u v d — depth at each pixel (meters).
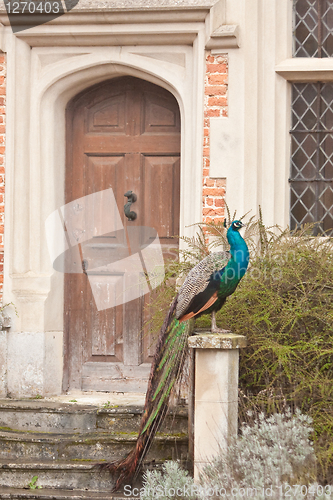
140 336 9.25
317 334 6.86
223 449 6.07
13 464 7.16
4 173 9.07
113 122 9.52
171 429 7.38
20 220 9.09
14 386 8.91
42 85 9.12
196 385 6.25
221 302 6.38
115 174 9.50
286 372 6.62
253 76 8.59
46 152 9.24
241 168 8.61
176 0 8.50
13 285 8.99
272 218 8.71
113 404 8.24
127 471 6.68
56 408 7.87
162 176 9.42
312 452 5.87
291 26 8.99
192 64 8.88
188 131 8.84
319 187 8.96
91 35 8.88
